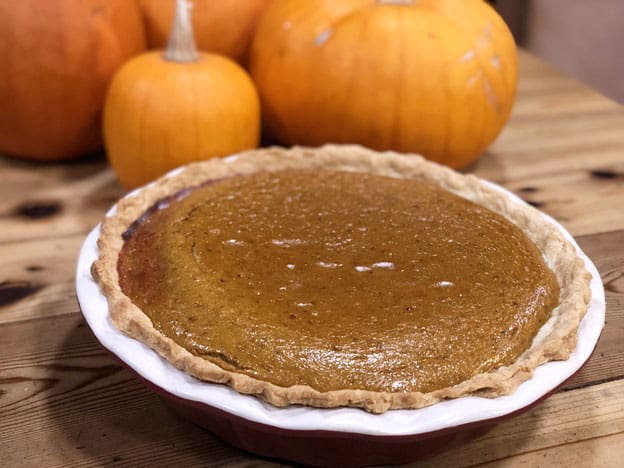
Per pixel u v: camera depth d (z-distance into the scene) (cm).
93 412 48
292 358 42
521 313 45
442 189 55
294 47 64
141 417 47
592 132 75
